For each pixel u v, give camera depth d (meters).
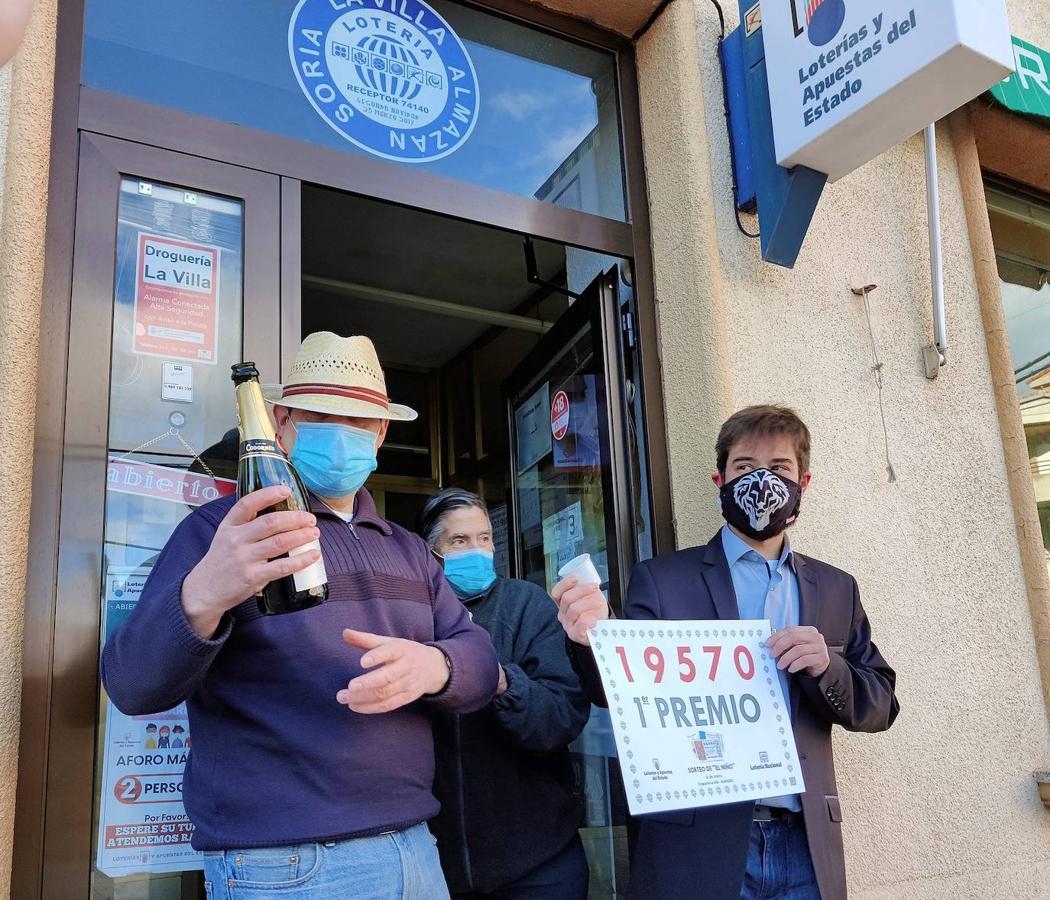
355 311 4.68
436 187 2.51
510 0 2.80
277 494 1.28
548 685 2.18
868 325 3.04
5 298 1.68
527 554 3.48
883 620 2.78
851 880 2.48
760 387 2.73
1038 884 2.82
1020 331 3.88
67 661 1.74
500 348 5.13
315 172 2.29
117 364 1.95
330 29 2.50
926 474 3.02
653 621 1.77
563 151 2.91
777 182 2.63
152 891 1.76
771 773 1.75
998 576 3.09
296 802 1.38
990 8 2.24
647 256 2.87
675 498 2.68
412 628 1.61
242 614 1.45
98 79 2.10
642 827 1.93
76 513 1.81
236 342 2.09
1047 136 3.66
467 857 2.04
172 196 2.08
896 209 3.26
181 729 1.83
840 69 2.43
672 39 2.86
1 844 1.51
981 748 2.86
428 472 5.34
